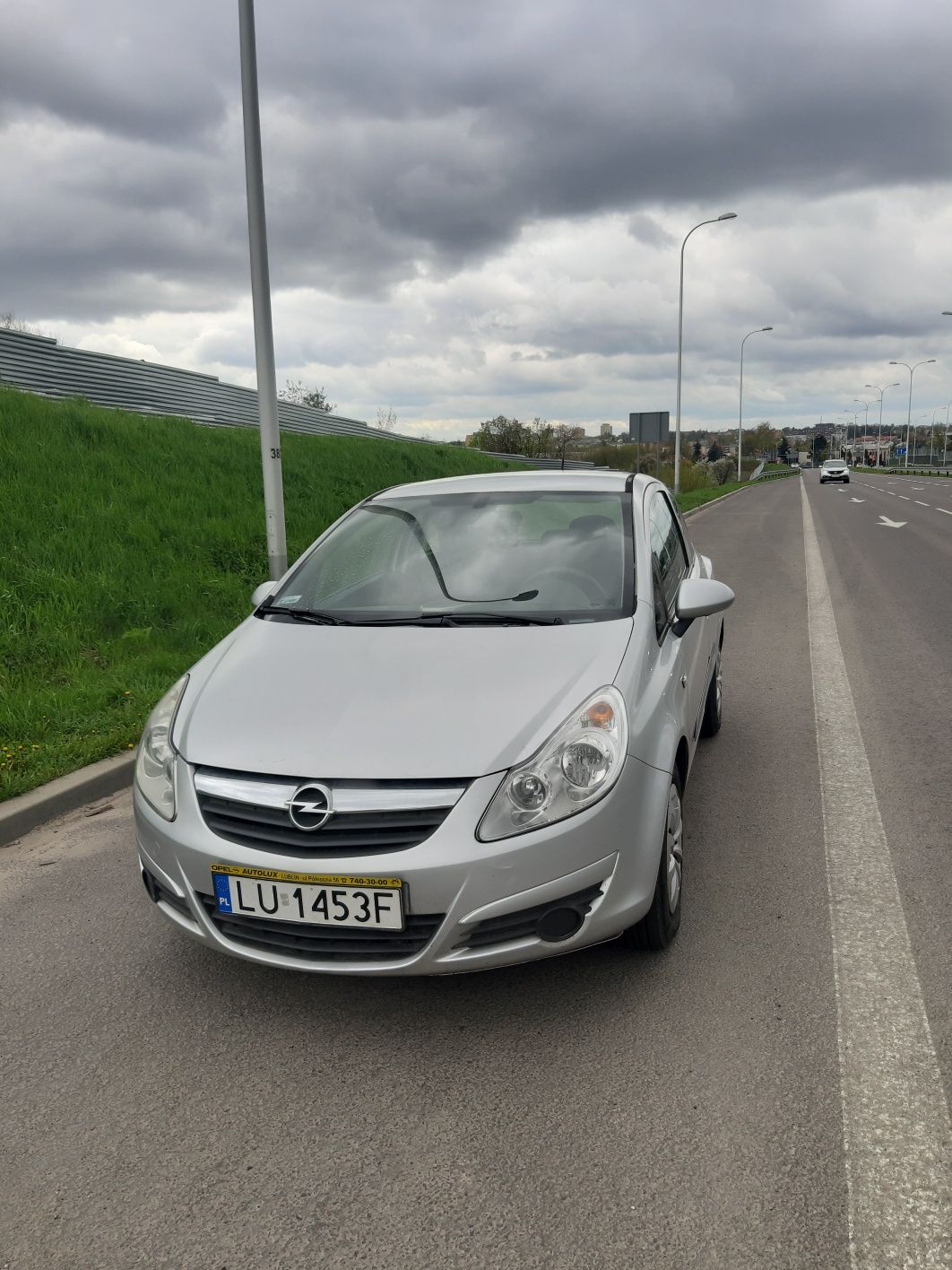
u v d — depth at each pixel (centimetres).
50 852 403
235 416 2152
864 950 299
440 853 241
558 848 247
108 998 288
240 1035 267
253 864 250
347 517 417
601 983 285
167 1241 196
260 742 265
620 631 308
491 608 332
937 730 534
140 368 1795
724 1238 191
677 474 3312
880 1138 217
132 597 766
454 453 2720
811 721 559
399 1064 251
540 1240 192
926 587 1128
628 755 265
